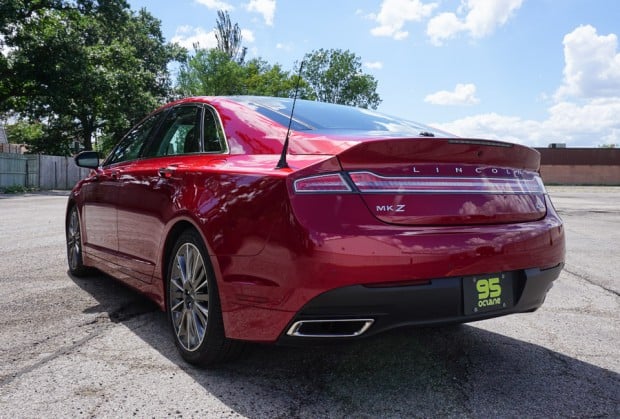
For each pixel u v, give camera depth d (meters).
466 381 2.69
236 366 2.82
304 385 2.59
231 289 2.48
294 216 2.22
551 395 2.55
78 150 44.97
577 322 3.84
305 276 2.18
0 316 3.67
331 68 69.12
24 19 27.45
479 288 2.41
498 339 3.40
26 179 27.67
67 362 2.84
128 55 31.11
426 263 2.25
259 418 2.24
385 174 2.32
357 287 2.17
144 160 3.80
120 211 3.79
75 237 4.92
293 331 2.29
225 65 53.44
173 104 3.82
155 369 2.76
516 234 2.52
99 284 4.68
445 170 2.44
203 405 2.35
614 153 59.72
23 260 5.77
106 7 29.95
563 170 59.91
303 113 3.17
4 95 28.83
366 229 2.21
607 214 13.66
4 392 2.46
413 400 2.45
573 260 6.46
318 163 2.29
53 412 2.26
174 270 3.00
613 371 2.89
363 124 3.17
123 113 31.59
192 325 2.82
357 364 2.88
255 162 2.63
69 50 27.02
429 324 2.34
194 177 2.87
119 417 2.23
